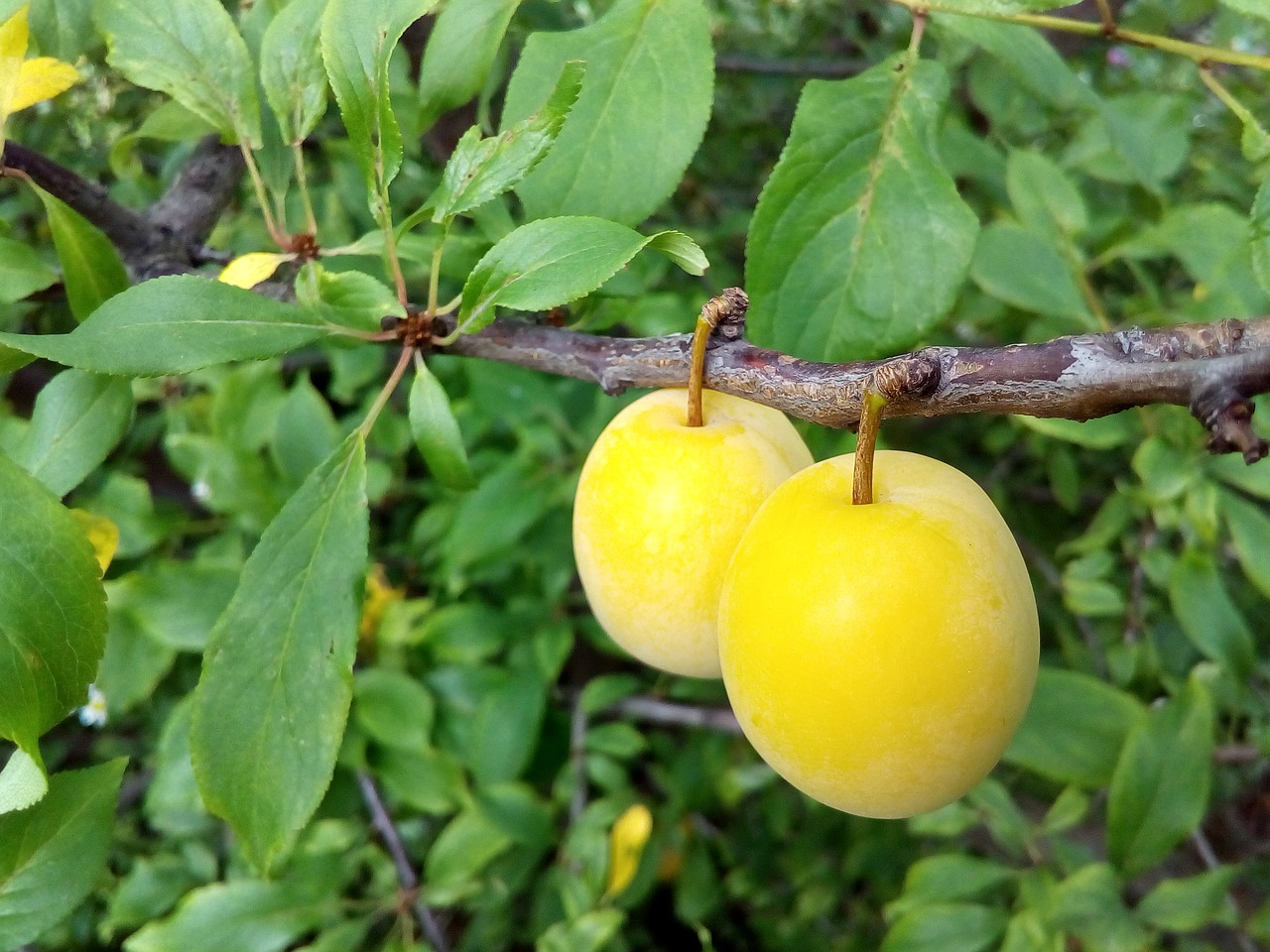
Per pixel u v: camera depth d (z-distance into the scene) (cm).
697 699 29
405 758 22
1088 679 17
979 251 20
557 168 12
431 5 11
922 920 17
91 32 13
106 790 12
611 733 25
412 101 16
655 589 12
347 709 11
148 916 22
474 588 29
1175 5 28
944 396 9
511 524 23
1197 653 25
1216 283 19
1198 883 16
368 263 17
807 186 13
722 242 34
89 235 13
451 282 25
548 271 11
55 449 13
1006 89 24
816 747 10
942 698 9
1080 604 21
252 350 11
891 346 13
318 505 12
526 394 25
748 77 39
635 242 10
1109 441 19
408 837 26
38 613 10
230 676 11
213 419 25
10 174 13
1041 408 9
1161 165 22
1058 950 16
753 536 11
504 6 13
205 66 13
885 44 37
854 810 11
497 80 18
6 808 10
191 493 36
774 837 33
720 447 12
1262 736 20
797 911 31
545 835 22
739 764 28
